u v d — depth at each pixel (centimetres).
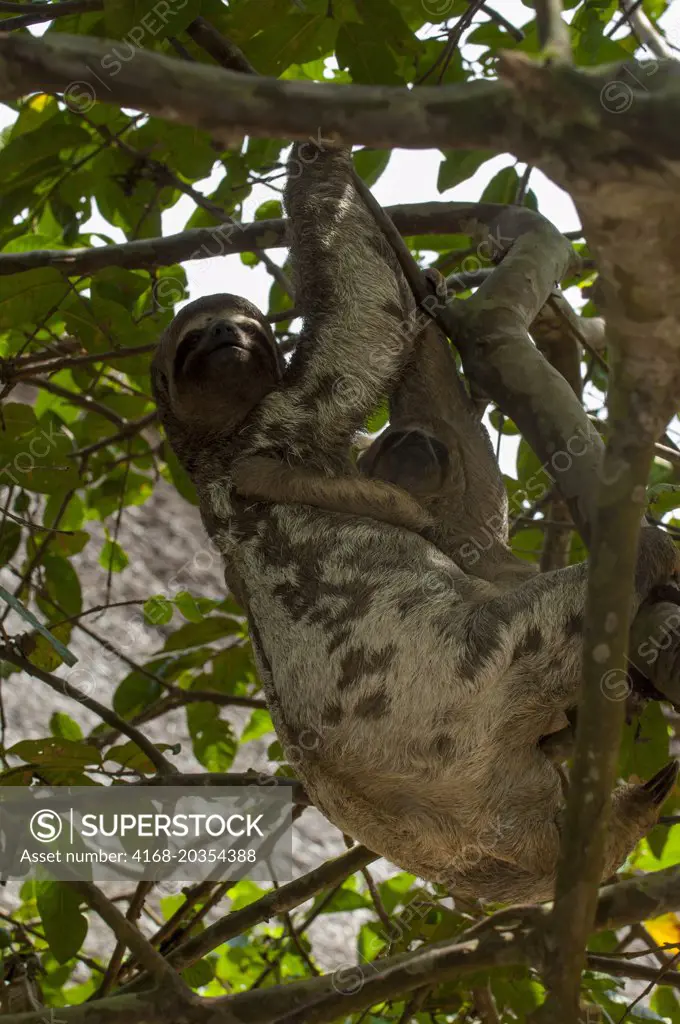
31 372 970
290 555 735
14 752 795
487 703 670
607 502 463
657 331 411
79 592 1119
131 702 1057
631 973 775
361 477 769
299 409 809
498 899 722
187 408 826
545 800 691
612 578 473
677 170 344
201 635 1005
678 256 380
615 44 807
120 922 681
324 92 340
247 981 1145
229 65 772
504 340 666
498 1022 866
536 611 663
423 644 679
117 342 914
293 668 707
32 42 330
